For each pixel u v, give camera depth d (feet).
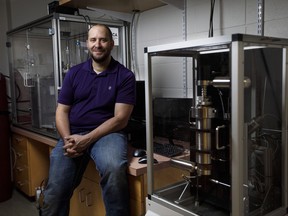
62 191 5.70
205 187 4.29
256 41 3.48
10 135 10.14
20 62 9.60
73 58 7.60
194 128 4.17
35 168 9.20
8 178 9.75
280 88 4.31
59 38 7.18
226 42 3.39
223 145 3.95
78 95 6.11
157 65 7.60
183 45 3.90
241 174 3.44
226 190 4.05
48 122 7.95
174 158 5.26
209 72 4.27
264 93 4.21
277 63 4.26
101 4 7.36
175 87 7.20
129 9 7.88
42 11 10.77
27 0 10.84
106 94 5.96
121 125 5.84
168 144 6.34
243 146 3.51
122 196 5.14
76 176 5.97
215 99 4.11
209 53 4.43
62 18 7.15
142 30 8.07
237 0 5.76
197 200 4.36
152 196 4.55
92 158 5.68
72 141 5.62
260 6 5.39
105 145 5.55
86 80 6.08
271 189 4.26
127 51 8.51
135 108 7.30
